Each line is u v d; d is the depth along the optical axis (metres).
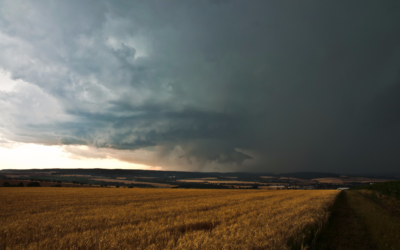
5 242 8.99
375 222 12.83
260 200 28.61
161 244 8.16
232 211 16.89
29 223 12.42
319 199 27.89
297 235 9.36
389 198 27.44
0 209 19.66
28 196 36.59
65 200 29.45
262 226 11.15
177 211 17.52
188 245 7.73
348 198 33.44
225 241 8.25
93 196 37.56
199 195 41.47
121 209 18.97
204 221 12.57
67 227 11.53
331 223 12.99
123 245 7.95
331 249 8.43
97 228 11.44
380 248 8.56
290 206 20.02
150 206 21.67
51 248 7.88
